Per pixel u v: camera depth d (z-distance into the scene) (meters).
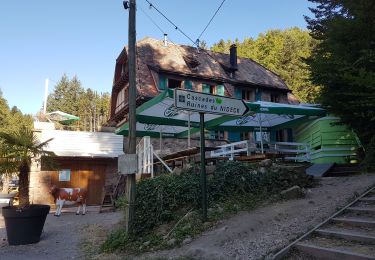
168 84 21.78
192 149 10.61
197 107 7.53
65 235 9.72
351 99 10.46
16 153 9.16
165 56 23.77
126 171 8.19
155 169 13.66
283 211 7.70
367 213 6.91
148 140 12.34
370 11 9.58
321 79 11.28
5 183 20.39
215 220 7.56
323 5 19.14
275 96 25.98
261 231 6.86
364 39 9.99
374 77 6.61
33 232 8.82
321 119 15.19
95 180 18.41
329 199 8.20
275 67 44.22
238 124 14.58
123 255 7.18
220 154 12.45
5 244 8.81
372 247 5.47
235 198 8.59
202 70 23.75
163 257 6.44
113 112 26.50
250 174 9.25
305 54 44.09
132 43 8.70
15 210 8.72
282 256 5.77
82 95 75.81
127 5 8.81
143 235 7.90
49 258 7.40
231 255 5.97
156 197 8.43
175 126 14.34
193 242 6.89
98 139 18.72
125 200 8.46
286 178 9.59
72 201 13.54
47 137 17.77
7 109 45.00
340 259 5.31
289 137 22.47
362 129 11.52
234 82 23.67
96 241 8.73
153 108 11.72
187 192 8.48
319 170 12.01
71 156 17.66
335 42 10.98
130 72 8.56
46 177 17.36
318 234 6.39
